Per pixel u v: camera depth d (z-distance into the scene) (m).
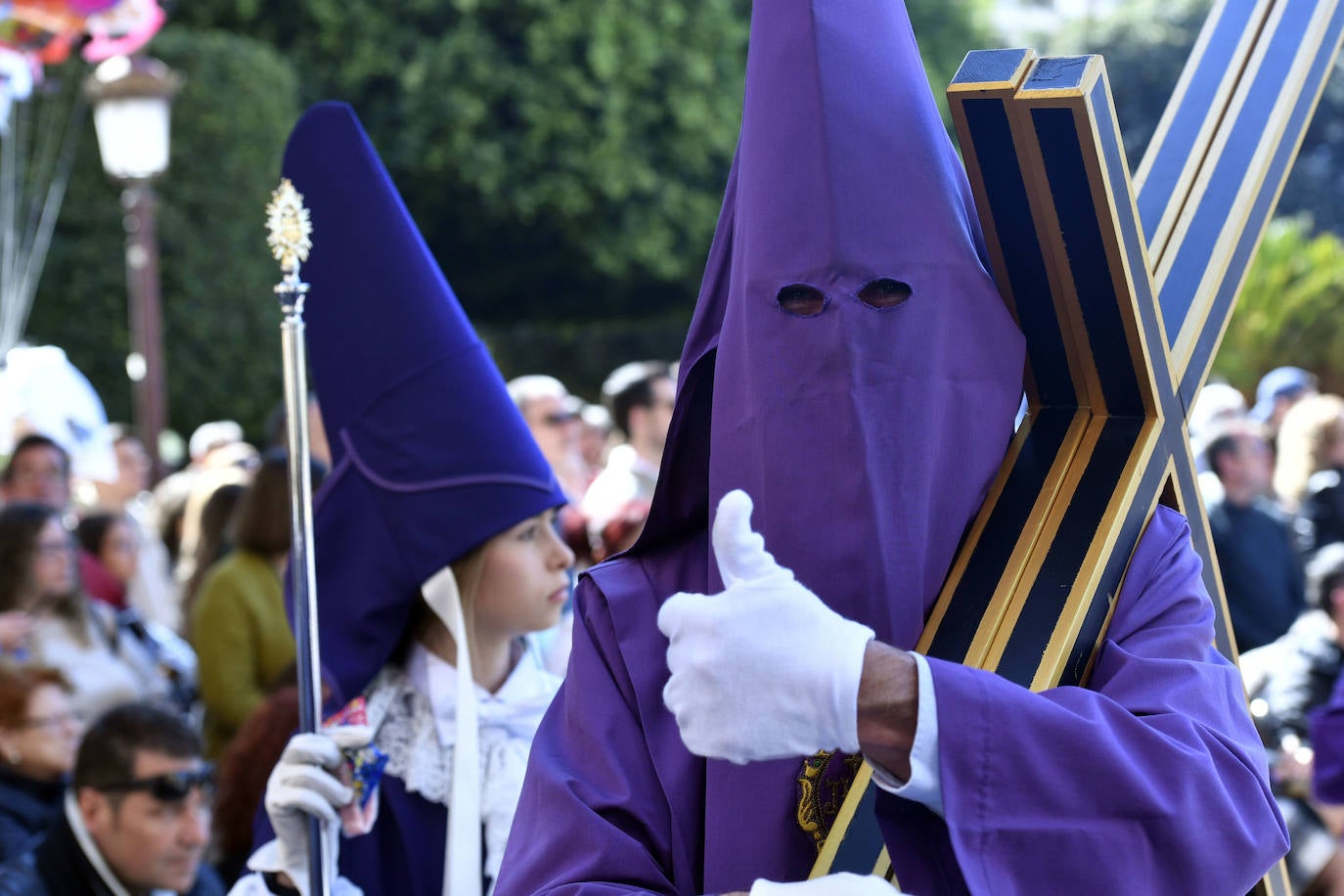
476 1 37.84
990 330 3.49
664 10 39.34
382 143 37.78
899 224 3.41
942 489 3.43
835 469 3.38
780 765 3.39
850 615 3.35
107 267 31.19
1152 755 2.91
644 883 3.31
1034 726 2.85
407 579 5.69
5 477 12.14
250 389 32.53
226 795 6.59
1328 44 4.25
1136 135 49.69
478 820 5.54
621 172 39.25
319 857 5.19
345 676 5.69
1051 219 3.39
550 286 42.44
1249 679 9.86
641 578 3.76
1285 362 33.16
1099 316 3.46
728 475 3.57
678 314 43.19
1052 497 3.44
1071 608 3.24
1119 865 2.82
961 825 2.80
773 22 3.50
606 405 14.11
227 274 31.92
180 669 10.66
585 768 3.51
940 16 44.81
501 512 5.71
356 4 36.91
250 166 32.06
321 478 9.27
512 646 6.17
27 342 31.09
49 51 12.77
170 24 36.09
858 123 3.41
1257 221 3.99
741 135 3.64
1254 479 12.41
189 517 12.92
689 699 2.70
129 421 31.72
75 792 6.25
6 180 25.95
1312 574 9.71
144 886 6.26
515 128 39.06
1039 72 3.32
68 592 9.28
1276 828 3.03
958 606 3.34
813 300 3.45
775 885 2.89
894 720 2.79
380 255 5.82
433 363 5.79
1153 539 3.46
